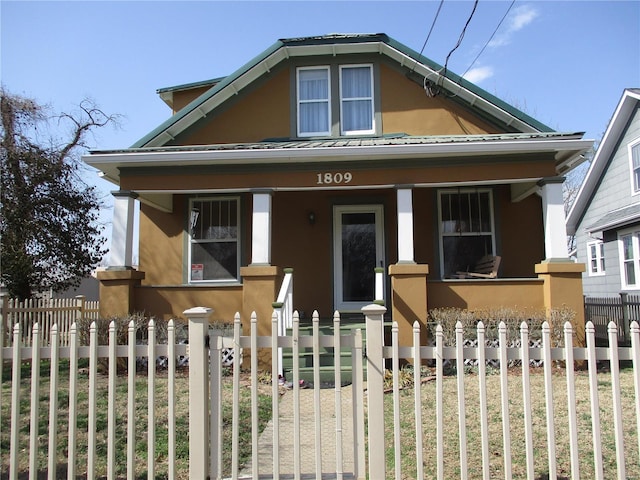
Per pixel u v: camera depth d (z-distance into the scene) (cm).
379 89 1109
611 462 441
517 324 835
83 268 1753
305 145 946
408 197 905
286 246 1141
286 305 863
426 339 858
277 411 375
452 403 625
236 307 920
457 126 1090
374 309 379
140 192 950
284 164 930
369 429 375
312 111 1120
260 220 916
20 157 1625
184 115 1077
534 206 1106
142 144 1066
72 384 378
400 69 1109
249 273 891
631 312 1315
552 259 872
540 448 473
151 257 1141
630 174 1656
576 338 843
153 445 376
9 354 388
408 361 852
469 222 1115
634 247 1577
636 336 368
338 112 1107
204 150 919
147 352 384
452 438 503
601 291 1822
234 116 1111
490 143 871
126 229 929
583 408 595
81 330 905
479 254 1105
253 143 1078
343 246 1147
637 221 1503
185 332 897
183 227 1142
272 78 1121
